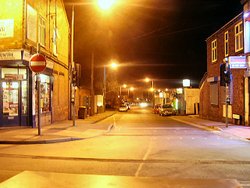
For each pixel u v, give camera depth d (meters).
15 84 19.50
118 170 9.13
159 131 20.81
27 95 19.78
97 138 16.81
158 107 54.16
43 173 8.40
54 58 24.50
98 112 53.59
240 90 23.84
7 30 18.56
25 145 14.11
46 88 23.30
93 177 8.02
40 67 15.81
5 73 19.33
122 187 7.09
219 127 21.83
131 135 18.27
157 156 11.31
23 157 11.16
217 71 29.36
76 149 12.95
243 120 23.42
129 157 11.14
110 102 79.69
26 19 18.86
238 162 10.22
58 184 7.32
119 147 13.47
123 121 33.12
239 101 24.06
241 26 23.58
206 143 14.70
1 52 18.41
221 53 28.16
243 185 7.48
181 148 13.14
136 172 8.88
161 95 69.31
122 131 20.84
